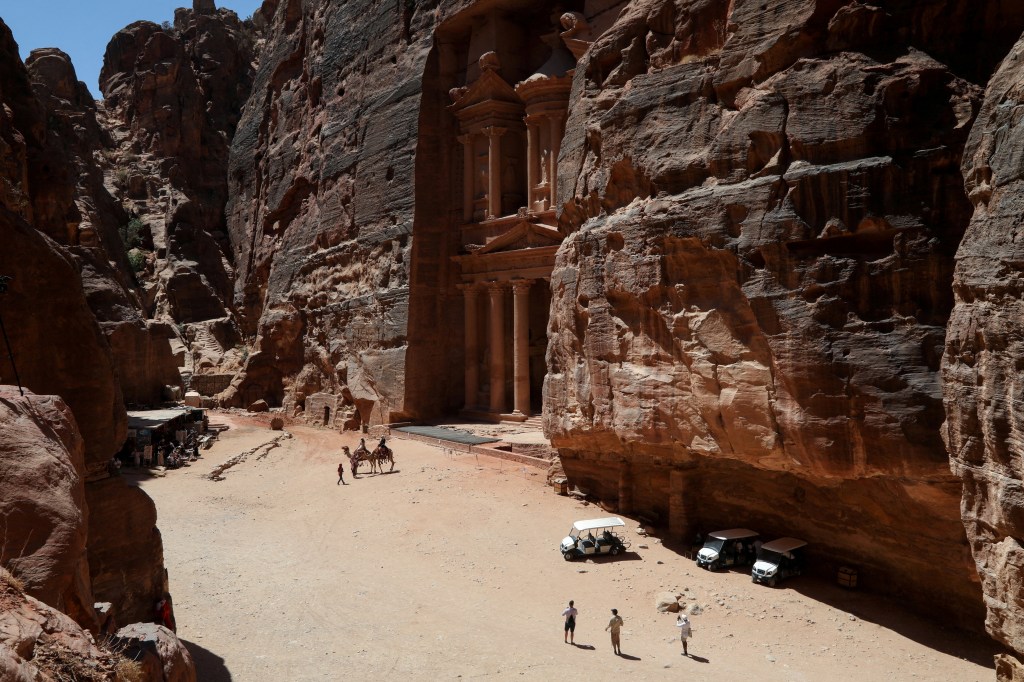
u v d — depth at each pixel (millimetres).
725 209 20859
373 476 35031
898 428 17578
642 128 23844
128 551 15625
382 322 46969
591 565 23016
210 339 75312
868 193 18359
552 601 20750
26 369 13797
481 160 45594
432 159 46438
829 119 19078
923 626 18359
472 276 45906
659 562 22953
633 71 25250
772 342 19688
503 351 44562
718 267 21203
